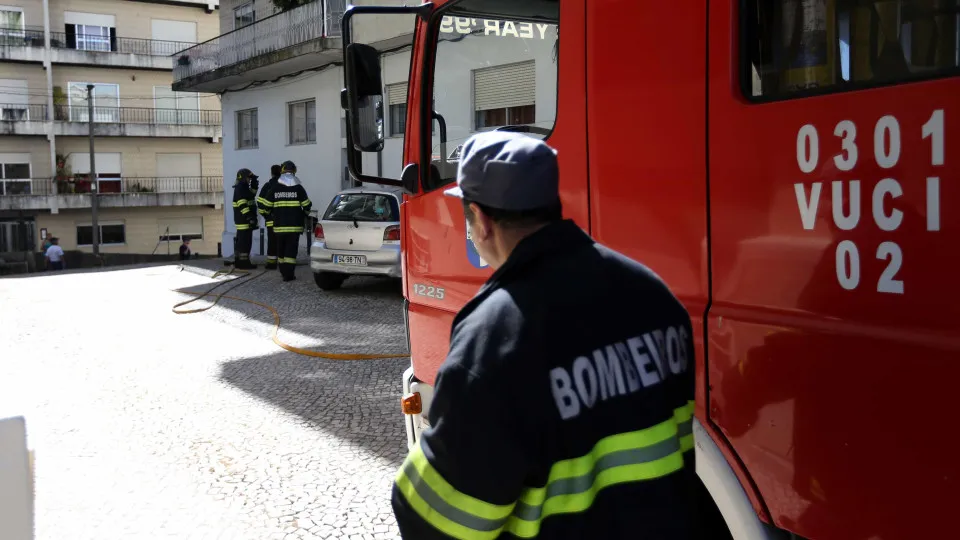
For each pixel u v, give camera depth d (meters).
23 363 7.21
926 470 1.51
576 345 1.43
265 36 18.33
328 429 5.14
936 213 1.50
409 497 1.46
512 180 1.46
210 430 5.13
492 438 1.36
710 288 1.94
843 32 1.71
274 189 13.41
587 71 2.27
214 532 3.66
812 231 1.71
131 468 4.46
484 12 2.78
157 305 10.87
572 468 1.42
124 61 38.88
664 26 2.04
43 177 37.78
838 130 1.66
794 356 1.73
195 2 40.31
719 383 1.90
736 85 1.87
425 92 3.10
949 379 1.47
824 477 1.68
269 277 13.34
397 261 10.58
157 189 40.06
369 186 11.26
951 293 1.47
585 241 1.55
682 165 2.00
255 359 7.25
